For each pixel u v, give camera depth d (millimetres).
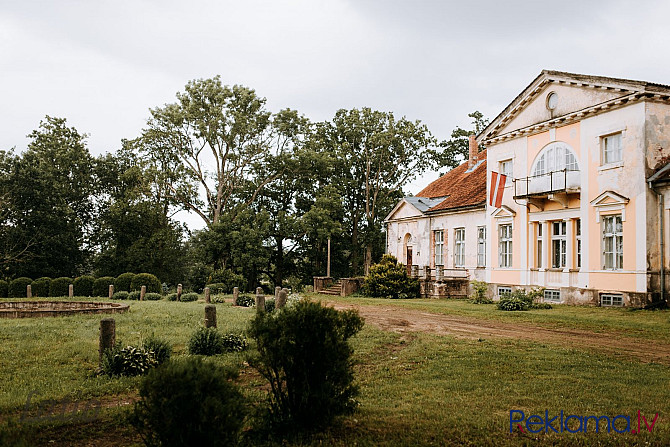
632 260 19625
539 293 22188
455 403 7602
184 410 4570
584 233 21766
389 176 52656
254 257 43125
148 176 45344
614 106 20531
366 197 52875
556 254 23781
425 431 6383
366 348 11906
